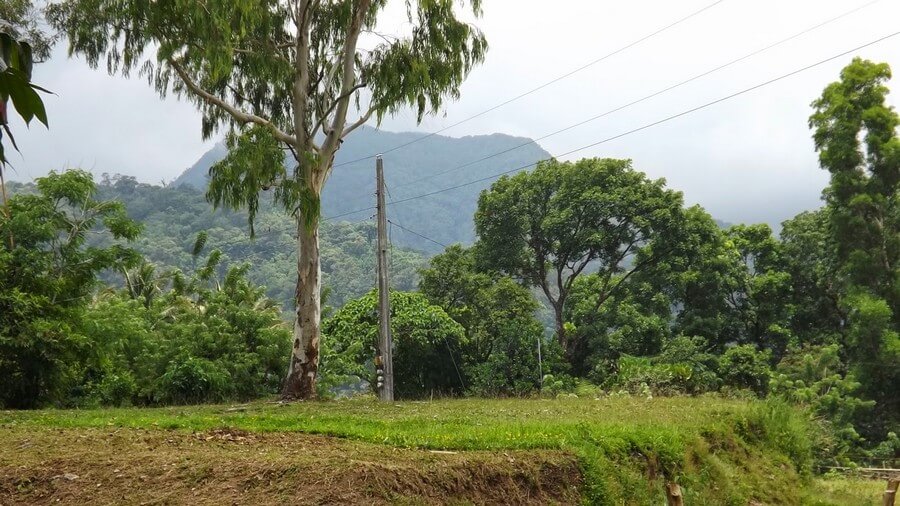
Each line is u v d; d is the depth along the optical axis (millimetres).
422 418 14031
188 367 22750
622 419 14453
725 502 12523
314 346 21562
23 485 7965
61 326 19812
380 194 27297
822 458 23453
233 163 19578
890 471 24500
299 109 21672
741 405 17703
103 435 10289
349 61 22328
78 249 21969
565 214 40250
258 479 7754
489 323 38594
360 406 18422
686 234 42031
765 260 46906
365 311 36594
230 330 25703
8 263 19797
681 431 13508
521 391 34875
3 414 15102
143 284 40156
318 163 20875
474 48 21906
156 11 18719
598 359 39594
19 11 19188
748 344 41938
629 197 40500
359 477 7680
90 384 22734
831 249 40438
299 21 21766
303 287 21516
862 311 34625
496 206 42219
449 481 8469
